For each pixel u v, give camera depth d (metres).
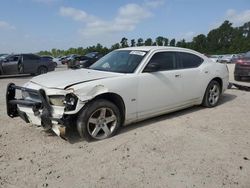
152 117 6.07
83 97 4.69
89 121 4.84
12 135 5.30
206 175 3.80
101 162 4.20
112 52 6.61
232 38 84.69
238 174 3.83
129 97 5.30
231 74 16.78
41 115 4.74
